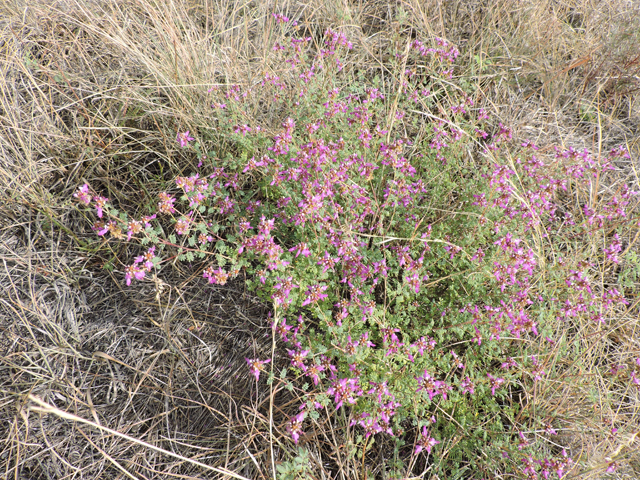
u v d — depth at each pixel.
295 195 2.87
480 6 4.88
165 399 2.91
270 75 3.42
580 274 2.82
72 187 3.42
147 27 3.90
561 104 4.65
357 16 4.54
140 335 3.07
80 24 3.56
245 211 3.20
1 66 3.53
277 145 2.71
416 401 2.52
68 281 3.10
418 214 3.27
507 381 2.71
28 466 2.59
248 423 2.84
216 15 4.35
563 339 2.96
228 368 3.07
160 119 3.73
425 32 4.60
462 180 3.37
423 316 3.05
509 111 4.41
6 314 2.91
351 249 2.70
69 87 3.57
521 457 2.42
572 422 2.86
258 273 2.72
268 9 4.53
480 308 2.94
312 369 2.33
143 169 3.60
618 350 3.21
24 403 2.55
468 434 2.61
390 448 2.84
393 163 2.86
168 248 3.33
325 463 2.73
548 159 3.94
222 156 3.62
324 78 3.48
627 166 4.16
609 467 2.36
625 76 4.57
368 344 2.44
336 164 3.02
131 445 2.74
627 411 2.99
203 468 2.71
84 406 2.79
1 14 3.77
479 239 3.04
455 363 2.69
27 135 3.37
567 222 3.46
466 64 4.62
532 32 4.61
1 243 3.09
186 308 3.17
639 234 3.51
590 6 4.95
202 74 3.75
